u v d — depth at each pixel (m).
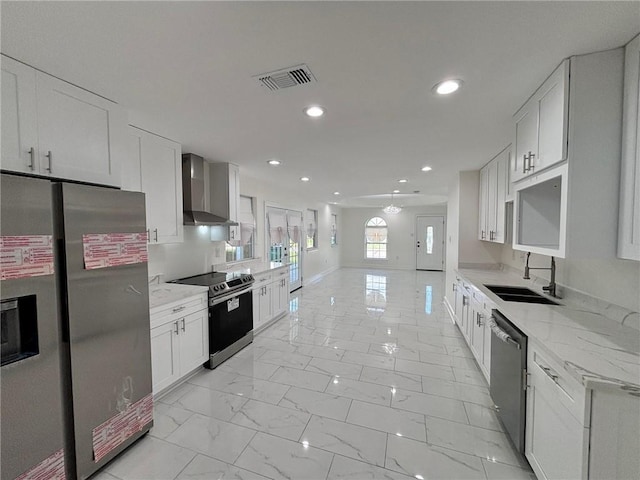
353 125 2.31
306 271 7.26
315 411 2.23
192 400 2.37
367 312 4.91
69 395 1.54
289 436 1.96
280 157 3.35
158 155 2.57
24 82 1.46
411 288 6.84
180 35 1.25
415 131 2.45
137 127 2.36
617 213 1.38
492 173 3.35
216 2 1.05
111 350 1.72
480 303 2.65
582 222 1.43
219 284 2.98
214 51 1.37
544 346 1.41
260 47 1.33
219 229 3.65
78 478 1.56
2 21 1.13
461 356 3.19
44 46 1.32
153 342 2.22
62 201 1.48
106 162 1.87
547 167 1.62
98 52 1.37
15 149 1.44
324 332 3.96
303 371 2.87
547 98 1.60
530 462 1.60
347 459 1.76
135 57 1.41
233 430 2.02
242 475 1.65
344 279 8.03
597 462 1.14
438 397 2.41
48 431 1.42
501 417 1.96
